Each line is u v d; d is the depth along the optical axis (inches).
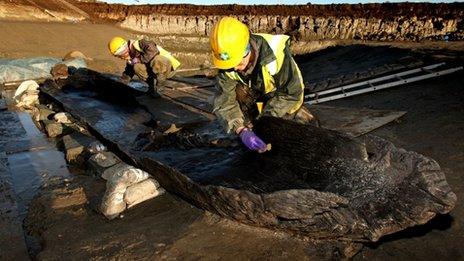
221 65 95.0
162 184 120.2
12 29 521.0
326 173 100.3
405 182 89.1
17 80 329.7
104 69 399.5
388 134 158.1
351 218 81.9
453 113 167.9
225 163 125.0
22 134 207.2
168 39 665.6
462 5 455.8
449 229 91.5
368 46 387.2
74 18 716.7
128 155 137.0
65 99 246.4
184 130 169.5
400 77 245.4
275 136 117.0
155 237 98.0
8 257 92.7
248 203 86.5
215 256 88.4
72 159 163.9
